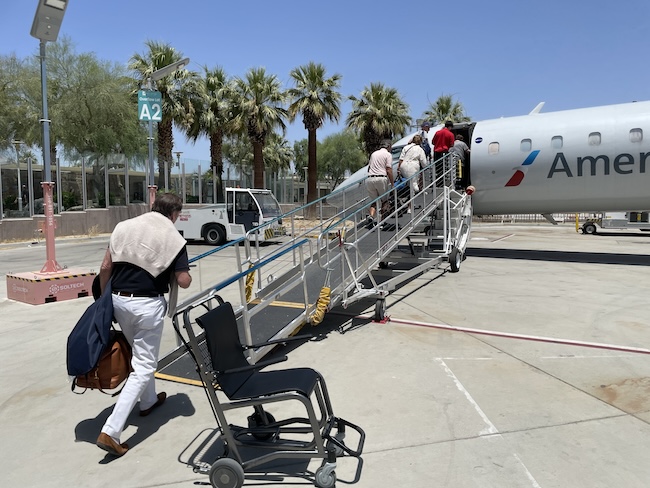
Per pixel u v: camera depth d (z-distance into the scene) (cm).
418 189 1003
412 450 340
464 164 1398
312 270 788
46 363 537
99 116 2464
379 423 381
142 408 402
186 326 305
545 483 298
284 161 5238
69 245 1816
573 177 1258
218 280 1068
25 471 323
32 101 2456
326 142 5497
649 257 1406
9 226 1859
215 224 1834
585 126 1236
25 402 436
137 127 2730
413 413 397
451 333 627
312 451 308
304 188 3681
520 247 1711
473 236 2219
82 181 2161
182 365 508
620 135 1188
